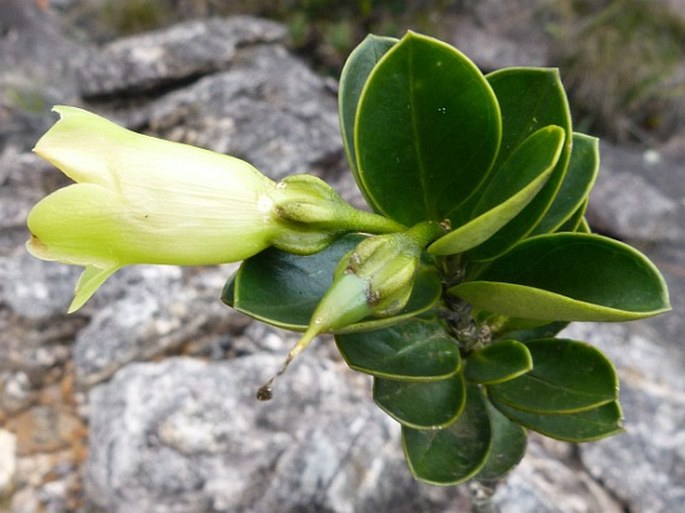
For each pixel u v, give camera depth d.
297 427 0.27
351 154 0.12
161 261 0.11
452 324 0.12
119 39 0.67
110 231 0.10
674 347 0.37
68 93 0.46
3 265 0.32
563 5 0.66
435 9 0.68
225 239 0.10
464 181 0.11
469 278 0.12
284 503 0.25
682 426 0.27
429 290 0.11
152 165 0.10
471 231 0.10
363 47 0.12
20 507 0.28
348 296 0.10
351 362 0.11
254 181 0.11
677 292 0.42
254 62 0.43
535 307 0.10
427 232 0.10
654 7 0.65
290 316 0.11
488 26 0.67
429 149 0.11
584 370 0.13
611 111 0.63
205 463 0.26
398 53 0.10
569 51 0.64
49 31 0.60
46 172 0.36
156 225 0.10
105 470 0.27
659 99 0.63
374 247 0.10
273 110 0.37
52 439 0.30
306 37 0.67
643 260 0.11
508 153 0.12
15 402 0.30
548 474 0.25
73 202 0.10
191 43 0.43
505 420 0.15
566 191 0.12
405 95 0.11
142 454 0.26
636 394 0.28
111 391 0.28
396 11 0.67
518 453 0.15
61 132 0.10
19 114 0.43
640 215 0.46
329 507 0.25
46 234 0.10
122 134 0.10
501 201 0.11
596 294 0.11
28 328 0.31
